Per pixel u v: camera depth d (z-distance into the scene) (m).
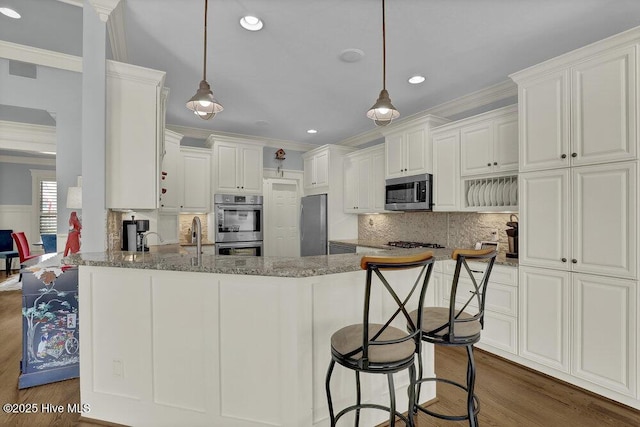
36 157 6.74
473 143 3.24
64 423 1.89
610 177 2.10
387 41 2.52
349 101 3.77
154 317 1.84
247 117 4.34
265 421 1.68
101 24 2.12
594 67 2.17
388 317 1.98
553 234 2.39
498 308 2.79
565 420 1.94
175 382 1.81
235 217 4.76
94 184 2.17
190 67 2.91
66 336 2.37
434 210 3.66
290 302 1.63
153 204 2.34
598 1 2.05
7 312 3.92
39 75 3.43
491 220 3.44
